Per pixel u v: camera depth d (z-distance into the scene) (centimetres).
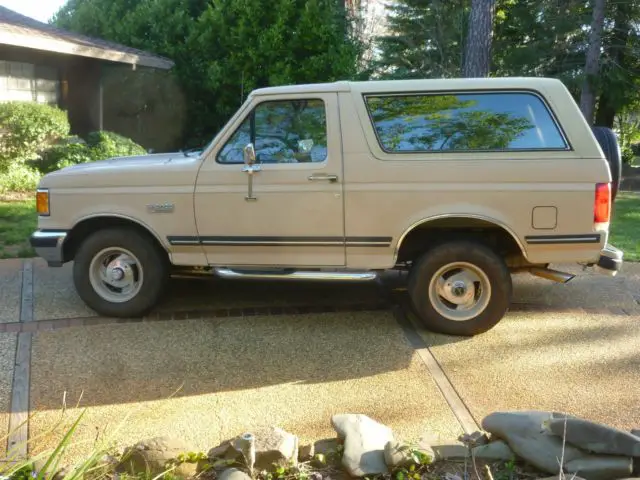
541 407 408
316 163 516
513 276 716
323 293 645
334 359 482
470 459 327
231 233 530
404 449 319
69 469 310
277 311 589
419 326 552
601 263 507
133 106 1809
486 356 489
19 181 1212
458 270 521
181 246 537
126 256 556
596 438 311
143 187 536
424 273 518
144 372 456
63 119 1330
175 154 612
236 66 1753
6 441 360
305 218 519
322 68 1744
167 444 322
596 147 498
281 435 331
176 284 675
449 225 519
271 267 536
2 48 1354
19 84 1417
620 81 2042
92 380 441
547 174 497
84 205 544
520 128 506
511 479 311
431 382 444
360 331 539
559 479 289
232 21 1797
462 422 388
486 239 540
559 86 507
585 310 598
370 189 509
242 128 529
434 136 512
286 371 461
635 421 388
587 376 454
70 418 388
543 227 500
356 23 2333
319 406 409
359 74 2103
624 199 1476
